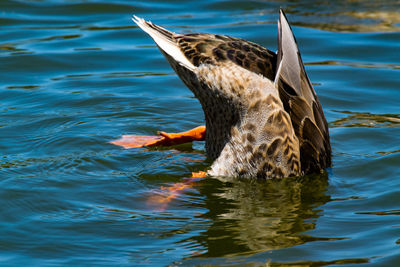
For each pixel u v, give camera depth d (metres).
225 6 20.67
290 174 10.34
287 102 10.05
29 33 18.16
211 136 11.00
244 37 17.23
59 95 14.09
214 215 8.95
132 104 13.77
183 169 10.83
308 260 7.49
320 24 18.81
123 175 10.44
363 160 10.94
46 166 10.61
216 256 7.62
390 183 9.98
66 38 17.83
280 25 9.99
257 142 10.06
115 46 17.42
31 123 12.49
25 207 9.09
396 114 13.02
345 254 7.62
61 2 21.05
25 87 14.60
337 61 16.14
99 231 8.39
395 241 7.93
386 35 17.80
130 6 20.70
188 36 10.27
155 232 8.36
